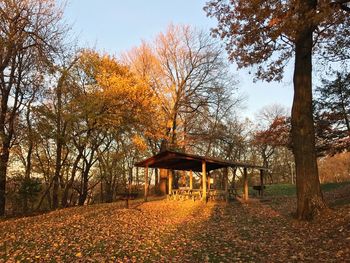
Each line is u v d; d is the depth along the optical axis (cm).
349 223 945
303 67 1218
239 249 864
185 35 3362
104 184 4241
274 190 3316
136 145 2802
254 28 1334
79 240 1048
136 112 2555
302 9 1053
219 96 3444
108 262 782
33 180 2306
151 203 2233
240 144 4059
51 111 2353
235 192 2700
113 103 2355
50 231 1229
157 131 2970
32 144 2342
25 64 2142
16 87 2167
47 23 2025
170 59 3303
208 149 3750
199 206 1970
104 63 2514
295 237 940
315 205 1140
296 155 1208
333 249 755
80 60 2412
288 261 713
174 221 1435
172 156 2159
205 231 1160
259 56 1480
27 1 1858
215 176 5447
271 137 2669
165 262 775
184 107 3372
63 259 819
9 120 2133
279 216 1365
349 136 1967
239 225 1259
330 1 1003
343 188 2402
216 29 1468
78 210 1969
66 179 2955
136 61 3294
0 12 1745
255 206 1923
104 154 3136
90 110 2261
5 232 1249
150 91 2711
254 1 1146
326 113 2069
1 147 1981
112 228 1273
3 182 2005
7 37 1789
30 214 2058
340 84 2056
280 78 1622
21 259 829
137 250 898
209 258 790
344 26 1470
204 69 3375
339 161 5609
